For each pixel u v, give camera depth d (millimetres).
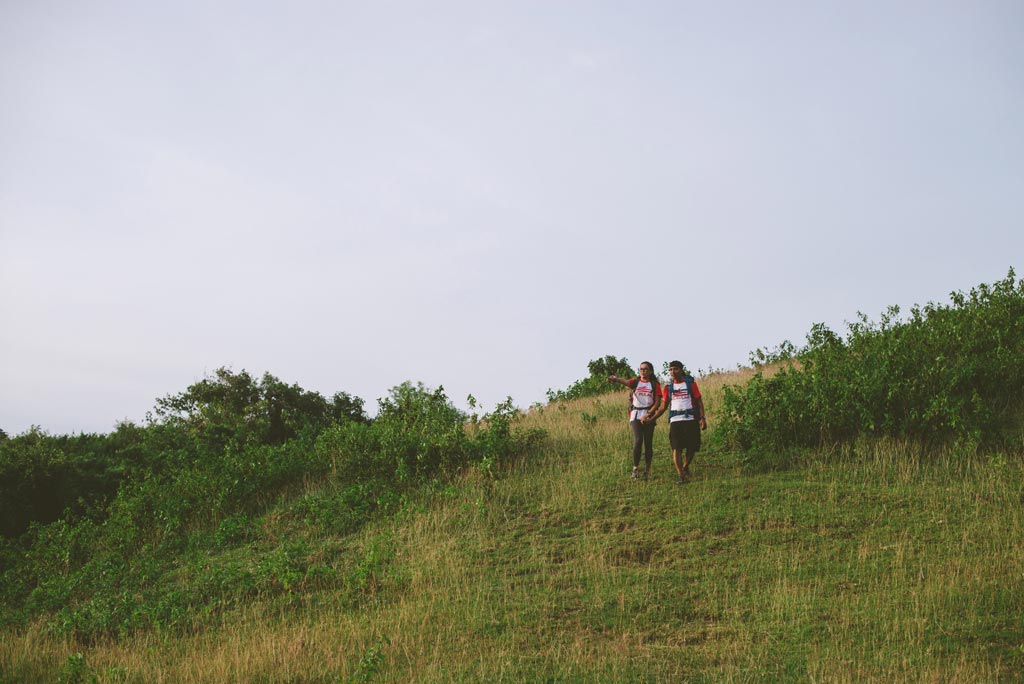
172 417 26312
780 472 12555
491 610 9133
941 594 8172
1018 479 10898
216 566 12867
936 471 11609
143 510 16203
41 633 11180
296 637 9016
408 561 11383
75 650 10273
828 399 13172
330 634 9039
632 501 12203
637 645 8000
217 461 17672
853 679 6926
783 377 14352
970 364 13664
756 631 8023
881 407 12984
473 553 11242
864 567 9133
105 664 9445
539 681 7379
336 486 15734
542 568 10297
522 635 8422
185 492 16344
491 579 10180
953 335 15281
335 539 13164
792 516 10781
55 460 19219
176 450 21984
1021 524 9570
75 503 18938
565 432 17078
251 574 11750
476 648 8227
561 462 14969
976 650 7137
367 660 7629
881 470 11875
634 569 9891
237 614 10578
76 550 15508
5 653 10180
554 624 8656
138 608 11266
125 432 24953
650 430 13094
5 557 15867
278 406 29297
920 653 7188
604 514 11922
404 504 13719
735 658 7539
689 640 8047
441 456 15094
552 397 25234
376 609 9812
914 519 10219
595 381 25375
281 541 13547
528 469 14852
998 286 17016
